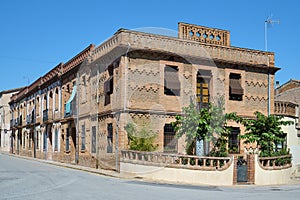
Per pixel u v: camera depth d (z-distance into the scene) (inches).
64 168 952.3
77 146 1018.1
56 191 506.6
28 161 1267.2
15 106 1972.2
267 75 990.4
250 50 964.0
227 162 692.7
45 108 1417.3
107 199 439.5
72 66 1100.5
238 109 937.5
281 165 768.3
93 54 922.7
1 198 445.1
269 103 978.7
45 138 1400.1
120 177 713.6
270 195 536.4
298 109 1032.2
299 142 1021.2
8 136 2208.4
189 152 762.2
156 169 697.6
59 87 1226.6
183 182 673.0
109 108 851.4
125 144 794.2
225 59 925.8
